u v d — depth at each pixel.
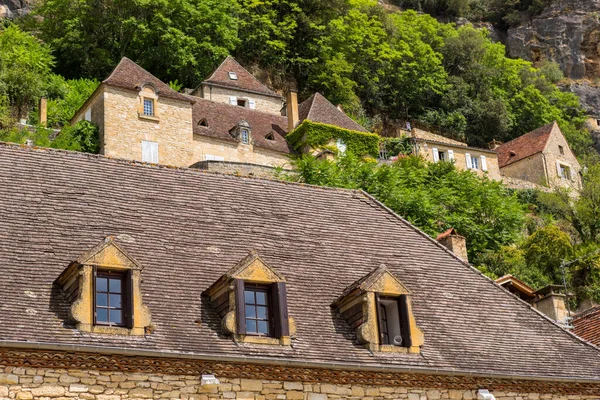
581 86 127.44
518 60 121.44
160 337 20.25
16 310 19.45
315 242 25.94
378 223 28.16
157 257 22.75
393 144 87.44
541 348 25.22
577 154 114.94
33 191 23.38
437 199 59.78
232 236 24.75
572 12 132.25
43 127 68.12
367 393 21.86
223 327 21.16
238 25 98.00
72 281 20.20
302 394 21.16
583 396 24.59
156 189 25.45
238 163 62.88
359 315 22.88
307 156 58.75
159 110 66.31
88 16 90.31
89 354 19.19
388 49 104.88
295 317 22.53
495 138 109.81
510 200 65.75
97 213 23.47
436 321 24.56
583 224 70.25
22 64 78.12
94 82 83.81
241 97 81.56
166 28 90.25
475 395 23.09
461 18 134.00
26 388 18.50
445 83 109.44
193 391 20.03
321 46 100.62
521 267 56.16
